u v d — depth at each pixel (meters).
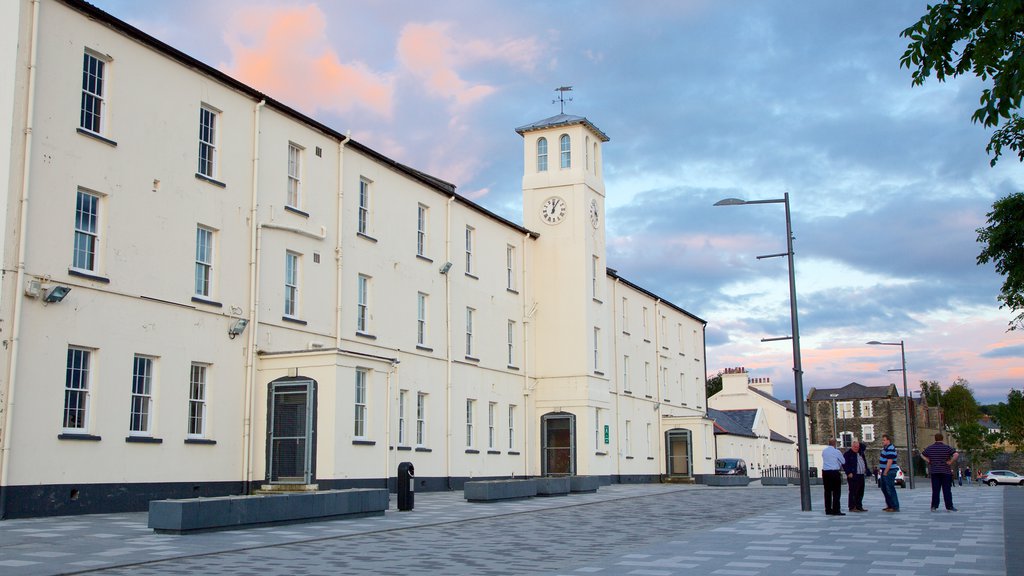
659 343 57.97
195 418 23.84
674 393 60.34
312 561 13.15
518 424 40.84
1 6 19.45
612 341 49.84
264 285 26.31
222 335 24.62
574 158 43.31
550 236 43.19
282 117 27.61
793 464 85.44
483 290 38.88
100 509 20.48
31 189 19.31
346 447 25.38
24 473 18.75
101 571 11.79
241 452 25.02
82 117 20.91
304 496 18.91
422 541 16.28
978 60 10.06
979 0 9.44
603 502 29.25
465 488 27.38
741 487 46.56
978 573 11.88
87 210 20.94
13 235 18.84
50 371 19.50
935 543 15.66
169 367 22.78
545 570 12.42
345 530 17.70
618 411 49.78
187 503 15.91
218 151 25.05
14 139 19.02
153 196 22.61
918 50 10.22
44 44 19.84
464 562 13.30
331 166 29.73
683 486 46.41
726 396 87.75
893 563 12.98
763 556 13.96
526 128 44.41
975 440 95.19
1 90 19.16
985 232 25.48
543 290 42.94
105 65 21.62
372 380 27.14
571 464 41.03
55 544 14.43
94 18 21.12
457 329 36.62
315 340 28.30
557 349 42.25
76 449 20.00
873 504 27.70
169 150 23.22
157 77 22.98
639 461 52.44
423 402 34.25
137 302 21.94
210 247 24.67
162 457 22.36
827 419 105.94
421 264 34.50
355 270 30.52
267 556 13.63
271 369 25.70
